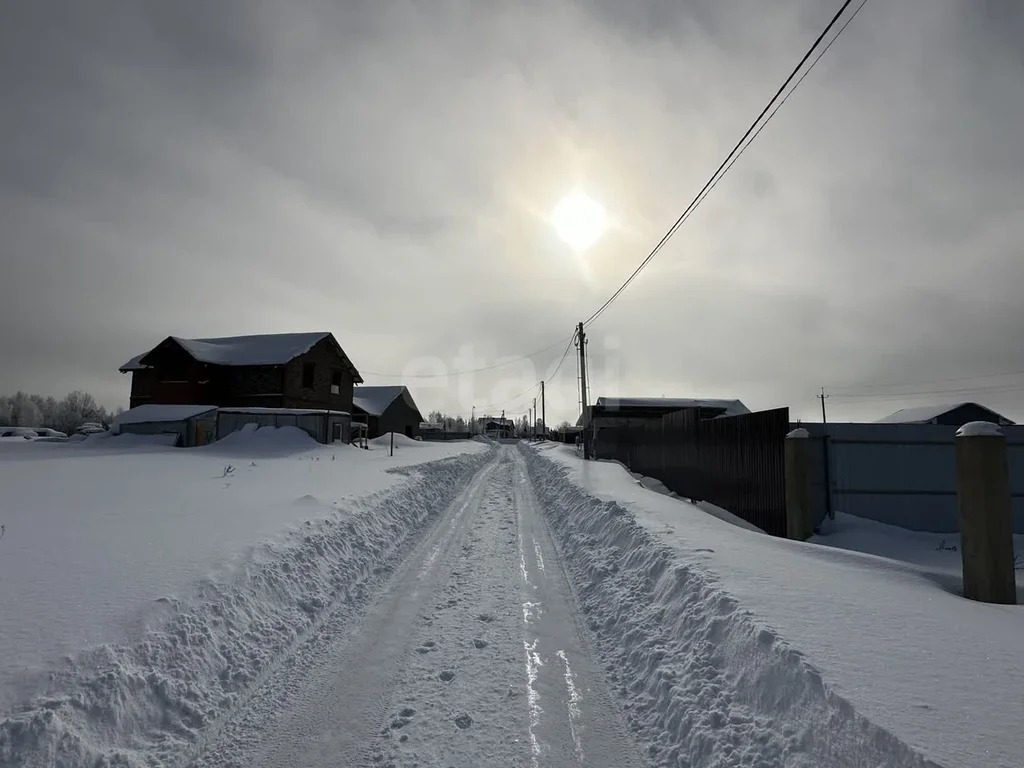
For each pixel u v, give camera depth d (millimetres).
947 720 2713
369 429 52688
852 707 2826
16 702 3139
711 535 7344
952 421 42844
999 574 5137
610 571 6906
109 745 3193
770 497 9453
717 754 3100
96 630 4027
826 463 10391
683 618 4742
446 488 17250
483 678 4344
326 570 6785
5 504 9617
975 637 3814
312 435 30547
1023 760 2393
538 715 3809
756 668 3590
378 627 5418
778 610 4270
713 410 39531
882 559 6094
